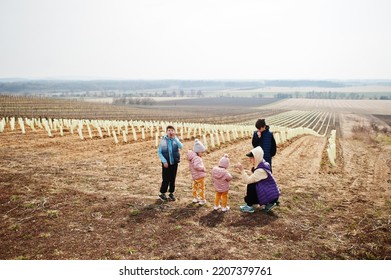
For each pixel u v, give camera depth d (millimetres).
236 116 76250
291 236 6285
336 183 10719
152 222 6703
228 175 7168
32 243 5750
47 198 7875
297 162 14562
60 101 94562
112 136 20953
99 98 194125
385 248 5930
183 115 74000
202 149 7797
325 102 163125
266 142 7590
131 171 11289
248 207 7414
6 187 8539
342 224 6980
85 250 5535
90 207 7426
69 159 12984
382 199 8945
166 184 7984
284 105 140375
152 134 21875
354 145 23328
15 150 14227
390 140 27594
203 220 6883
